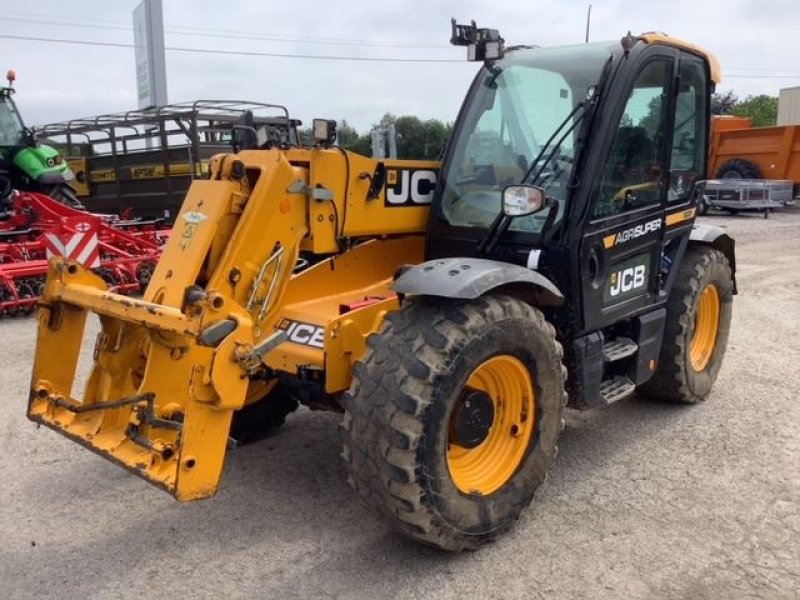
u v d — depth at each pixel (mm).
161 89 12664
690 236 4410
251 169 3066
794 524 3207
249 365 2584
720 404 4703
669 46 3701
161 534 3117
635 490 3531
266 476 3666
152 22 12484
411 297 2939
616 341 3945
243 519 3248
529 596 2711
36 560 2914
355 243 3557
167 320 2635
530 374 3070
